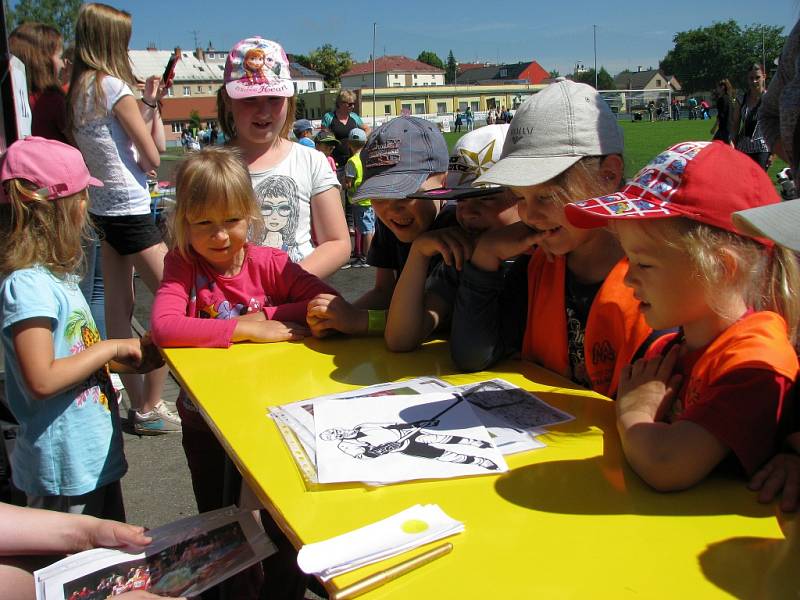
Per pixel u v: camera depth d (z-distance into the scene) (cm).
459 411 140
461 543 95
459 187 194
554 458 120
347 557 90
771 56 6906
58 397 209
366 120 3709
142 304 643
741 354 109
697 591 84
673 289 115
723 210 110
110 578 135
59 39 428
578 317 166
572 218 125
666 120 5062
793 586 84
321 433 131
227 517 153
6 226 206
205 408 150
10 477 257
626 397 121
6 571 157
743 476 111
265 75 263
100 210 349
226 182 204
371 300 245
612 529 98
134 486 313
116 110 338
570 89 160
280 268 228
